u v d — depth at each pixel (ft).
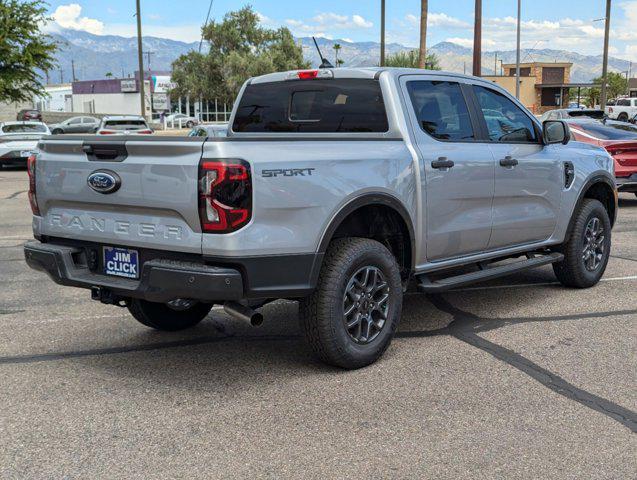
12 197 50.52
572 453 11.18
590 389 13.85
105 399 13.55
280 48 195.72
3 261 27.50
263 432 12.01
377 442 11.60
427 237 16.47
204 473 10.63
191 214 12.89
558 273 22.07
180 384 14.32
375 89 16.56
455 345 16.66
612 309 19.83
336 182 14.10
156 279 13.23
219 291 12.73
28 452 11.34
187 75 195.93
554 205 20.49
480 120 18.33
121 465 10.90
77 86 296.71
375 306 15.20
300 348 16.62
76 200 14.64
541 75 267.39
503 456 11.08
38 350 16.56
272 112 19.06
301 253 13.60
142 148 13.38
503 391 13.76
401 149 15.83
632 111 152.97
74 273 14.78
